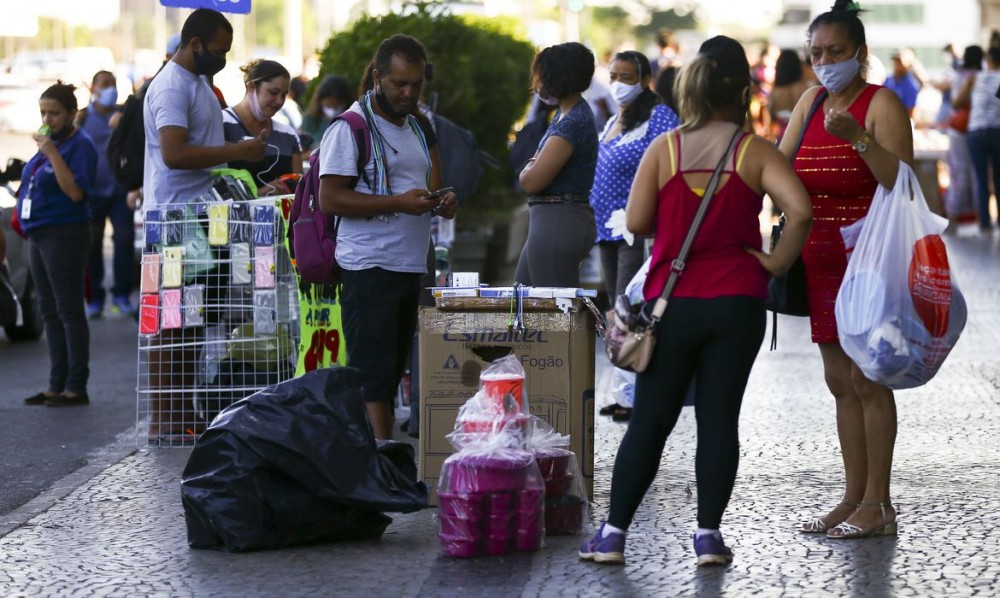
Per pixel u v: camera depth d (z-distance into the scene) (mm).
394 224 11539
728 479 9242
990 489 11398
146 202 14117
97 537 10438
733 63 9031
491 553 9719
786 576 9125
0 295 18031
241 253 13812
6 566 9711
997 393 15805
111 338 22219
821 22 9750
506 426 9852
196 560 9773
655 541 10039
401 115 11570
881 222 9633
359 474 10039
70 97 15977
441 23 23453
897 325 9531
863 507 10086
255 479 9898
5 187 22047
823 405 15422
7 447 14094
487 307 10836
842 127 9453
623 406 14820
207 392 13977
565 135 12594
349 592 8977
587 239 12969
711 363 9078
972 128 32375
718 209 8945
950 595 8672
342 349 13594
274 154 15570
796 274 10102
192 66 13945
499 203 26672
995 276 25719
